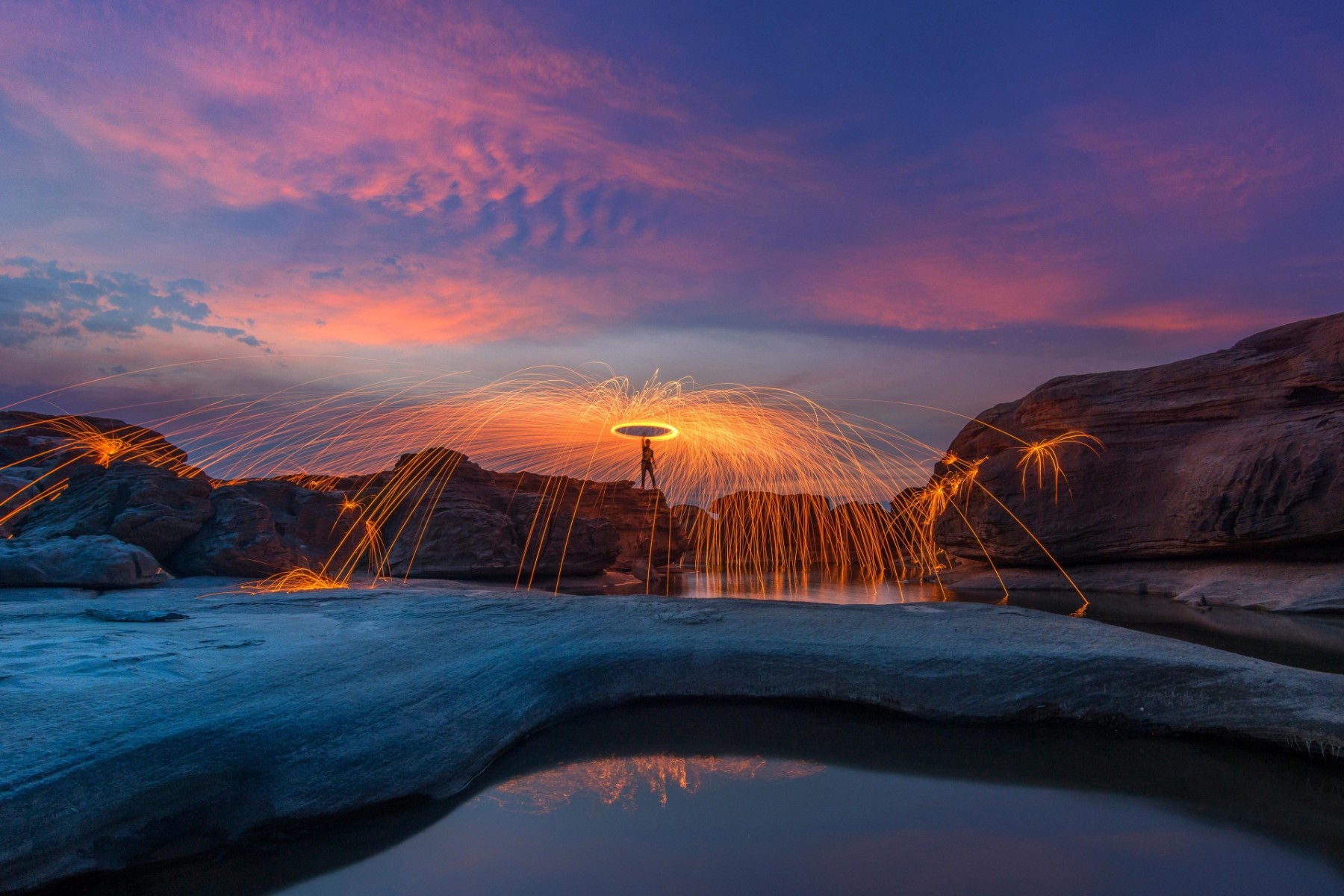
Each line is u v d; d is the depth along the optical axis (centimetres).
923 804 514
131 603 912
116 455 1844
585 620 820
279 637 689
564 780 555
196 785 437
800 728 661
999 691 672
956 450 2756
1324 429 1652
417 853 448
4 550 1017
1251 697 619
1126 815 498
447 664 644
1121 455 2092
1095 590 2012
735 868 428
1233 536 1723
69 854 390
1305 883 412
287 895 402
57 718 445
